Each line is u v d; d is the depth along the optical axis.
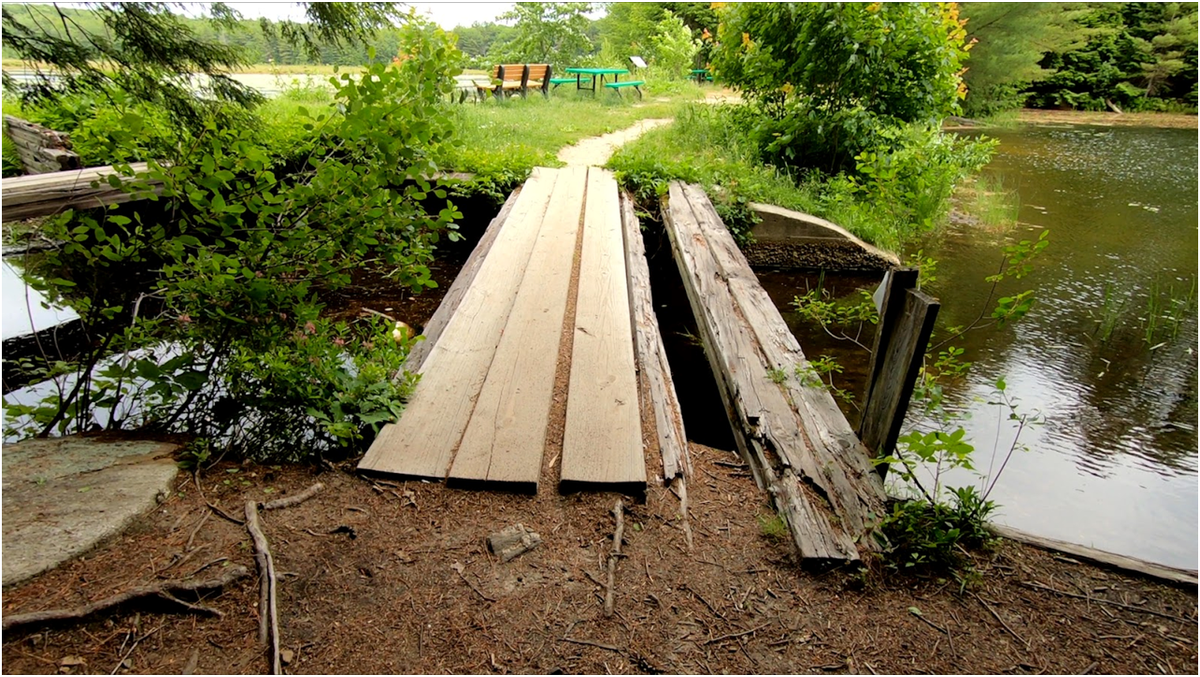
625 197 7.96
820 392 3.56
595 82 18.41
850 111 9.75
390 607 2.12
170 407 3.30
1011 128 20.94
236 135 3.21
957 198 11.05
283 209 3.10
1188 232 9.34
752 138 10.32
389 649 1.98
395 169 3.30
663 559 2.40
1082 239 9.00
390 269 6.70
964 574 2.39
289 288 3.18
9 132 8.96
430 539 2.42
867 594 2.30
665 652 2.04
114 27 5.46
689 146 10.52
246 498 2.58
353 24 6.28
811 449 3.03
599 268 5.27
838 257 8.09
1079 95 26.61
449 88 3.50
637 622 2.13
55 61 5.27
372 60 3.41
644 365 3.74
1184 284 7.29
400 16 6.34
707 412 4.54
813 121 9.67
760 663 2.02
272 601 2.06
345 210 3.17
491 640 2.04
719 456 3.14
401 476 2.71
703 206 7.62
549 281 4.92
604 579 2.29
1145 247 8.66
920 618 2.22
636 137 11.94
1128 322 6.26
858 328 6.18
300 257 3.21
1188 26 24.98
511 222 6.51
